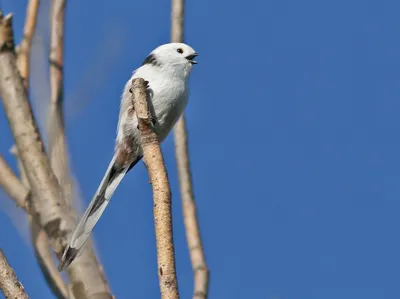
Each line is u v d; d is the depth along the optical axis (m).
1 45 6.09
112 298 5.41
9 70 6.00
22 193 5.81
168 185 5.52
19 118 5.88
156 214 5.29
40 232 5.79
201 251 7.07
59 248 5.60
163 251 5.05
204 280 6.82
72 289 5.38
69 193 5.85
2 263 4.80
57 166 6.00
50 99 6.50
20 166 6.21
